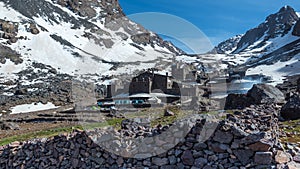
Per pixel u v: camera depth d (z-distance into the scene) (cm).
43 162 1055
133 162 898
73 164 987
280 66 14412
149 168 877
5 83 9694
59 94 8319
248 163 776
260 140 768
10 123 3591
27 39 16500
